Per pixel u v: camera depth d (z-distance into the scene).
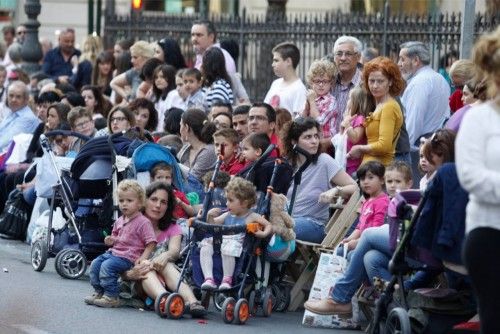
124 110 26.98
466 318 18.39
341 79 26.47
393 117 23.48
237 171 24.06
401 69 26.33
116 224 22.38
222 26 39.12
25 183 30.03
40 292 23.11
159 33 41.91
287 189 22.41
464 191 16.97
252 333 20.12
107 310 21.62
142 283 21.70
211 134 25.69
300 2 52.81
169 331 19.94
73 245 25.23
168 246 22.14
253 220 21.22
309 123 22.94
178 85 30.30
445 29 32.28
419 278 19.08
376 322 18.88
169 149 24.20
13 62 44.78
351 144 24.11
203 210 21.44
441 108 25.94
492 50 14.52
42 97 32.84
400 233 18.41
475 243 14.43
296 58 27.97
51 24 61.94
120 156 24.11
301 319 21.70
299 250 22.55
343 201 22.84
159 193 22.05
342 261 21.14
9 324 19.98
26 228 30.27
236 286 21.05
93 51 39.97
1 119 35.50
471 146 14.53
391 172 21.17
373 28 34.22
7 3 59.78
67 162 25.92
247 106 26.06
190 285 21.98
